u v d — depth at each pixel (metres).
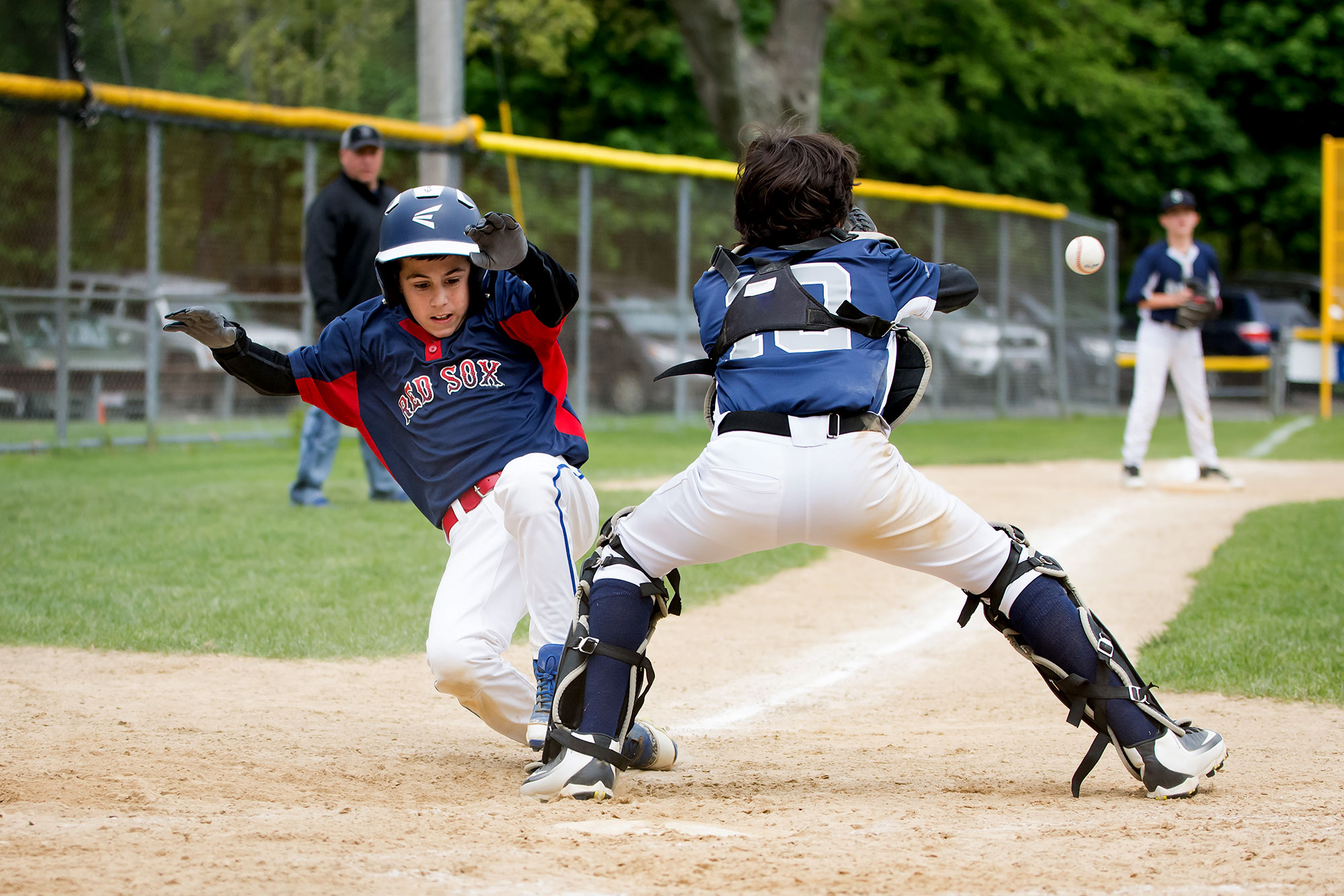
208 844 10.45
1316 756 14.59
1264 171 108.12
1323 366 83.44
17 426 48.28
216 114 48.72
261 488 39.16
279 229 53.69
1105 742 12.59
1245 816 11.77
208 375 52.88
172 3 47.66
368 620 22.67
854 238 12.73
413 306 13.66
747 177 12.62
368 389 14.19
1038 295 78.50
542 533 13.29
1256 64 105.88
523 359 14.23
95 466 44.81
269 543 29.56
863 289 12.23
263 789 12.65
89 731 15.15
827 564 30.67
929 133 95.00
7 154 47.75
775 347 12.12
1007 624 12.78
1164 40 104.56
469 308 14.00
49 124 48.41
